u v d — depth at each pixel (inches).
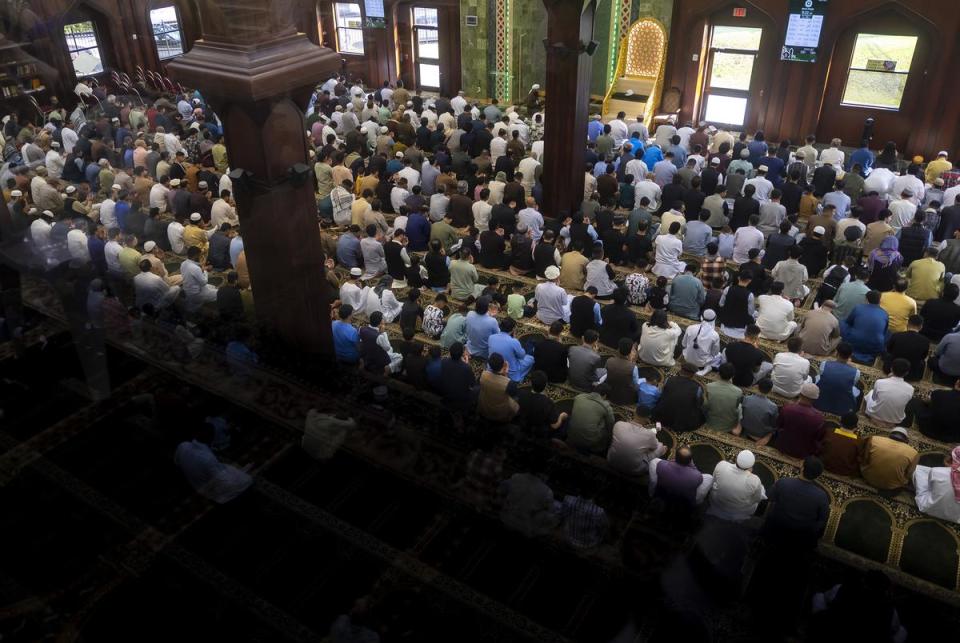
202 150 352.8
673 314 270.1
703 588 123.2
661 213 364.5
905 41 426.9
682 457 155.6
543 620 99.7
